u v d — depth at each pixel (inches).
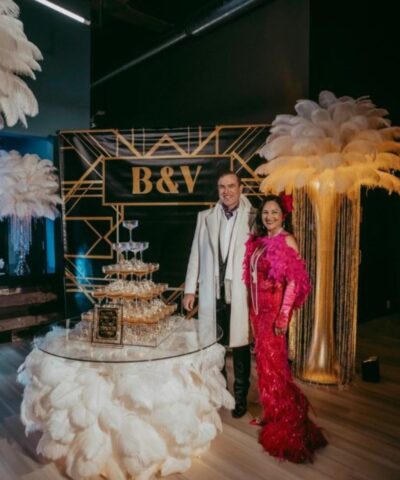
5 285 187.5
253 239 108.0
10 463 90.6
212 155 164.9
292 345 147.6
